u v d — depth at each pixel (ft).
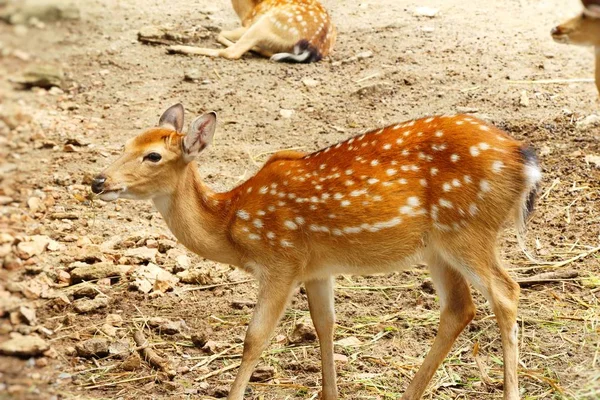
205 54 44.45
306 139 36.04
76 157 34.73
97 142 35.96
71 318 24.75
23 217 30.22
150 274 27.14
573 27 35.01
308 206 20.80
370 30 47.52
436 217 20.43
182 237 21.70
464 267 20.40
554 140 34.86
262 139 36.17
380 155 20.75
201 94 40.22
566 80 40.29
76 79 41.70
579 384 21.71
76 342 23.81
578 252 27.94
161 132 21.33
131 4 51.78
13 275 26.50
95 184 20.74
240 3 47.06
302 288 27.02
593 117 36.27
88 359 23.24
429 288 26.55
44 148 35.37
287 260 21.03
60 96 40.14
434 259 21.08
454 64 42.34
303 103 39.27
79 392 21.81
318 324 21.39
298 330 24.17
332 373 21.44
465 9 49.78
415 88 40.06
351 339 24.06
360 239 20.68
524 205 20.38
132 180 20.94
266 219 20.99
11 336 23.18
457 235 20.33
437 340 21.13
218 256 21.81
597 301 25.39
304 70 42.88
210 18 50.11
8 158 34.30
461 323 21.06
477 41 45.01
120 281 27.09
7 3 46.57
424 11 49.49
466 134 20.34
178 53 44.57
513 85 39.91
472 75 41.04
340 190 20.63
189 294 26.63
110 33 47.01
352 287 26.81
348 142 21.40
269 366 22.99
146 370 22.91
